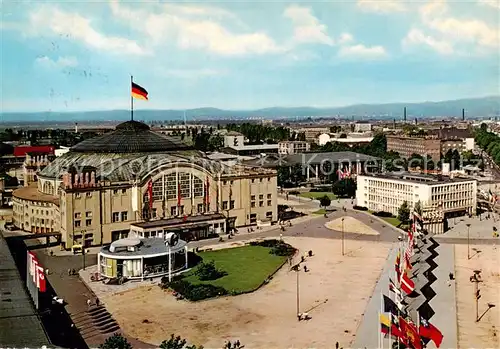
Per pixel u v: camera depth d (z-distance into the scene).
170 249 162.12
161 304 136.00
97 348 102.56
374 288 146.12
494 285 149.50
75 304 136.12
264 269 167.25
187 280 156.50
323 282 152.88
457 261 175.75
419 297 140.00
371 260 176.75
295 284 151.75
